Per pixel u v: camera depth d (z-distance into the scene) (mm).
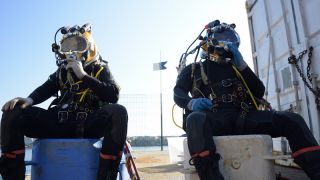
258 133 2047
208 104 1989
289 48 3443
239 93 2143
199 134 1787
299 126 1876
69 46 2205
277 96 3756
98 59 2346
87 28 2291
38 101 2268
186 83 2301
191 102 2041
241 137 1857
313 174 1751
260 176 1816
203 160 1732
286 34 3500
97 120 2014
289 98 3521
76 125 2070
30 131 2064
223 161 1848
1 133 1914
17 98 1994
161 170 4465
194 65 2314
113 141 1879
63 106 2131
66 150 1960
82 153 1934
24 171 1946
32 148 2135
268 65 3975
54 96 2428
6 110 1932
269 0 3967
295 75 3361
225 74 2232
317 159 1764
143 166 5109
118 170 2041
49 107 2240
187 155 2074
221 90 2168
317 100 2949
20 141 1931
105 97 2076
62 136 2121
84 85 2162
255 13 4449
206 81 2221
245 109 2076
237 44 2324
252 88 2244
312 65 3068
